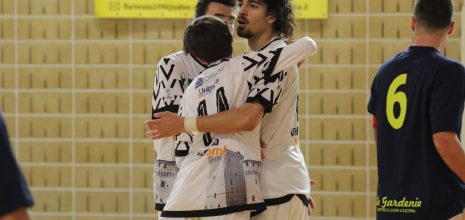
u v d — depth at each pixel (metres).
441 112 7.47
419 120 7.68
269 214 7.67
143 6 13.53
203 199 7.29
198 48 7.70
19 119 13.84
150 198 13.80
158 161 8.43
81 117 13.80
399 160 7.80
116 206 13.84
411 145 7.72
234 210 7.23
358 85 13.47
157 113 7.63
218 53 7.69
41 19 13.70
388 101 7.94
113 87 13.74
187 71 8.38
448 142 7.42
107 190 13.81
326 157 13.57
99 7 13.59
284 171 7.75
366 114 13.48
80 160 13.83
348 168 13.53
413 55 7.85
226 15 9.05
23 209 4.77
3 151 4.69
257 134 7.52
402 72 7.85
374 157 13.48
